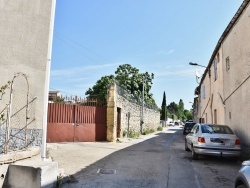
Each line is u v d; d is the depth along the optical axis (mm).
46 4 8531
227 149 10266
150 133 34406
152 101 43312
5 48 7410
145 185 6875
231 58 13281
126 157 11445
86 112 18078
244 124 11281
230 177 7941
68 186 6566
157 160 10906
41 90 8234
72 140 17188
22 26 7840
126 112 23547
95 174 7953
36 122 8039
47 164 6160
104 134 18891
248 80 10852
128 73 40531
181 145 18031
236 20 12344
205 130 11141
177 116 125625
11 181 6023
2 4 7457
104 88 36062
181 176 8000
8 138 6926
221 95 15594
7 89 7328
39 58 8227
